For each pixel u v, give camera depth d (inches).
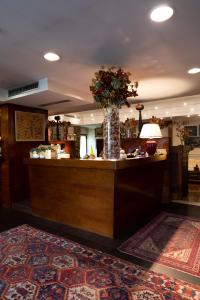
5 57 96.2
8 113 164.1
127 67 110.4
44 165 131.0
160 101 215.2
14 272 78.9
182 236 109.1
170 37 80.9
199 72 118.6
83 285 71.4
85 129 361.4
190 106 212.1
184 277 75.3
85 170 114.4
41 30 74.0
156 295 66.2
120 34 77.9
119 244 100.4
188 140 304.5
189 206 164.2
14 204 163.5
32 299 65.3
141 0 59.8
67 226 122.7
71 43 84.0
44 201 136.9
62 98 148.6
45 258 88.3
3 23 69.1
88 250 94.7
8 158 164.9
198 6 62.6
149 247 97.6
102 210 109.8
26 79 128.3
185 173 199.3
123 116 250.7
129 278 74.7
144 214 139.9
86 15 66.0
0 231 116.6
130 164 109.3
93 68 111.0
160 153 164.7
